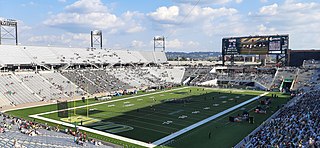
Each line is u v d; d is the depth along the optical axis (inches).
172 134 1448.1
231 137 1380.4
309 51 4170.8
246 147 1151.0
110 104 2352.4
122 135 1424.7
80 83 3115.2
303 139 1068.5
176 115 1915.6
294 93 2925.7
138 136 1408.7
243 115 1808.6
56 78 3051.2
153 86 3676.2
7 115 1772.9
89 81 3255.4
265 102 2336.4
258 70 4131.4
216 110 2091.5
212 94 3009.4
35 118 1795.0
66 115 1887.3
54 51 3732.8
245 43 4084.6
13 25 3462.1
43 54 3518.7
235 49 4185.5
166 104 2356.1
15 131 1295.5
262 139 1174.3
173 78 4357.8
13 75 2790.4
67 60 3627.0
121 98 2706.7
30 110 2066.9
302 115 1464.1
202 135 1424.7
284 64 4035.4
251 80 3811.5
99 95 2861.7
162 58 5275.6
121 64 4362.7
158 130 1525.6
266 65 4490.7
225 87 3720.5
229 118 1729.8
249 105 2298.2
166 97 2775.6
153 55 5187.0
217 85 3937.0
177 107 2215.8
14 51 3253.0
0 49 3154.5
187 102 2460.6
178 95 2930.6
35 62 3238.2
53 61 3452.3
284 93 3075.8
